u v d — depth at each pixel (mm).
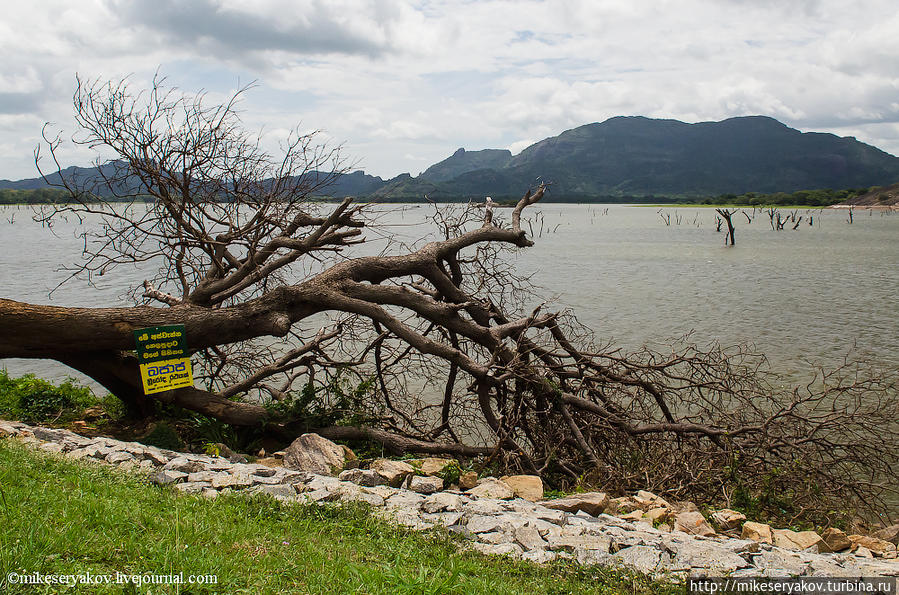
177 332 11250
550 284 40031
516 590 5219
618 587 5711
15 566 4242
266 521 6461
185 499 6734
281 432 11898
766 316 29859
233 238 13211
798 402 12352
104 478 7191
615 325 27344
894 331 26562
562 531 7027
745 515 9734
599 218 179750
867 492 11789
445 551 6137
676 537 7391
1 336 10445
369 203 14227
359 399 12680
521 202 15945
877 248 73312
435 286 14234
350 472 8797
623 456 12508
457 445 12078
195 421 12141
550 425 12844
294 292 12219
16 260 46812
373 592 4707
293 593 4621
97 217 98125
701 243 81438
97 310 11195
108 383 11969
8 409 12711
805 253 66500
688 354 22094
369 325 15461
